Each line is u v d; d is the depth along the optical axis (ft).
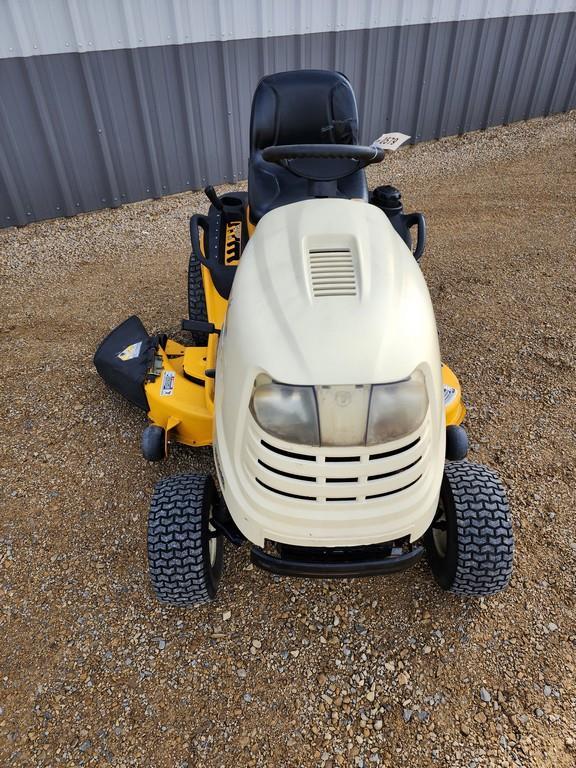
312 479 6.07
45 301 15.26
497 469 10.34
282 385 5.88
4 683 7.56
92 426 11.37
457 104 25.18
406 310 6.41
